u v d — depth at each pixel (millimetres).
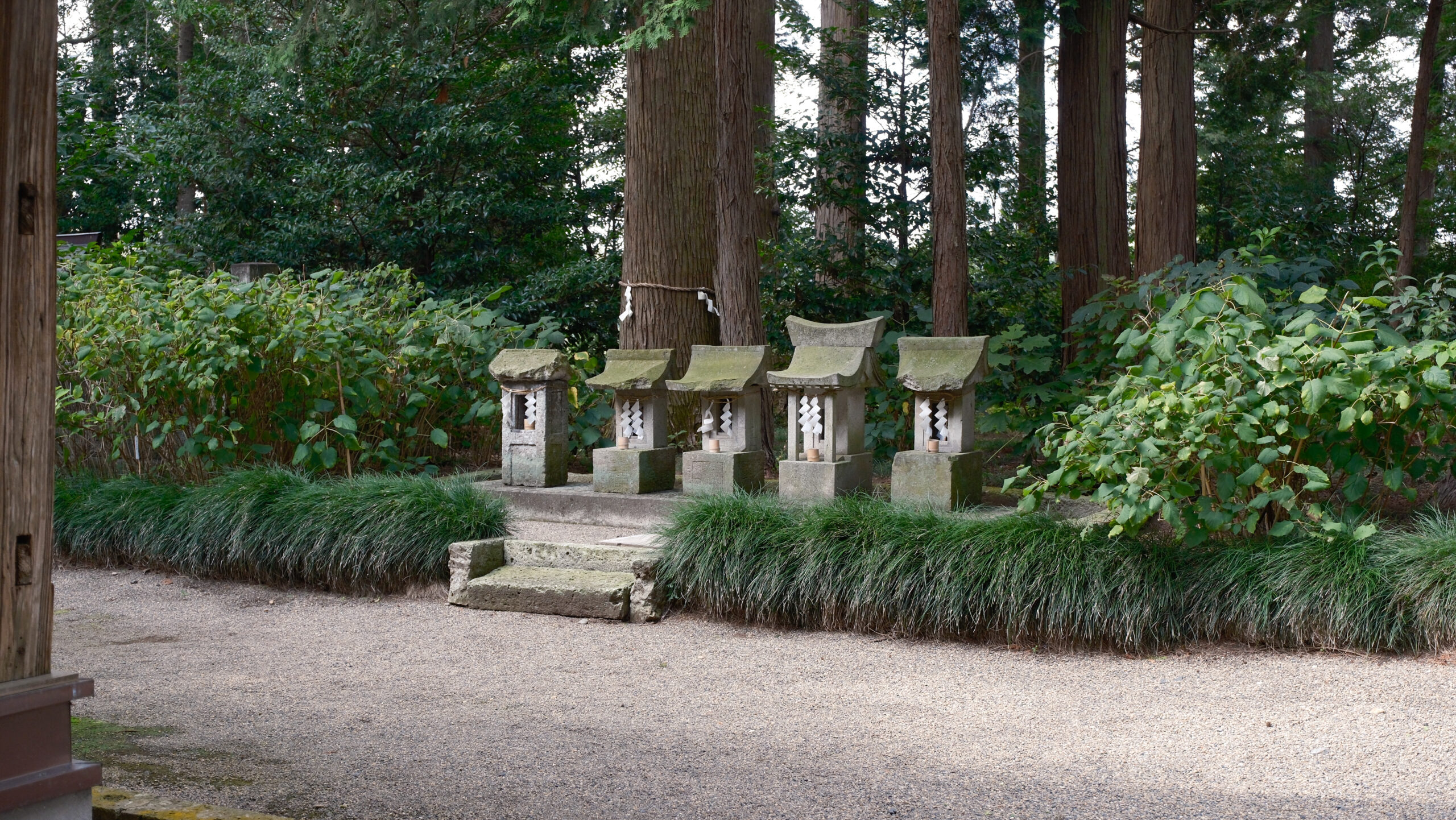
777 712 4805
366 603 7059
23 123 2695
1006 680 5227
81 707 4871
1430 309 7441
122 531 7961
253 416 9203
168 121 16672
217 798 3600
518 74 16891
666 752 4223
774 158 13062
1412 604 5250
